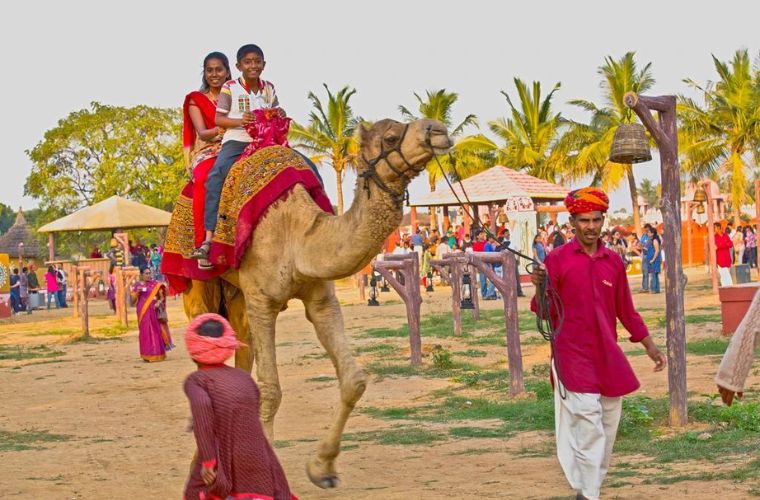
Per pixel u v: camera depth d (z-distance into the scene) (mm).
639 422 10211
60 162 66500
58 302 47875
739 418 9977
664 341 18250
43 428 12664
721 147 53125
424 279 40594
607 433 7117
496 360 17125
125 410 14086
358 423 11898
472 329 22906
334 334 8039
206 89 9219
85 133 64812
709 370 14008
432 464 9109
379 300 37031
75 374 18984
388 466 9133
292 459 9836
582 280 7008
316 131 58625
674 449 8977
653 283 33938
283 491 5875
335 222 7699
